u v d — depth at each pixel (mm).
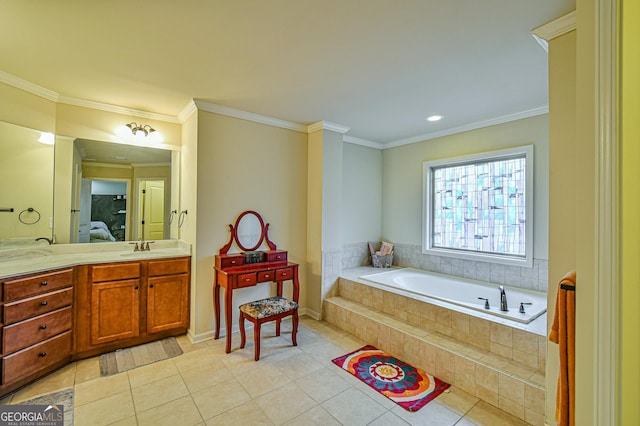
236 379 2246
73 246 2834
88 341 2496
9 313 1973
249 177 3215
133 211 3127
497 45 1879
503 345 2150
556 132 1656
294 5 1522
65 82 2420
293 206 3588
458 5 1517
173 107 3000
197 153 2857
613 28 696
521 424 1803
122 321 2637
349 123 3514
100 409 1890
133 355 2576
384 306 3070
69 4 1498
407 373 2361
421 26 1695
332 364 2484
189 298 2971
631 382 673
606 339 693
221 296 3059
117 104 2902
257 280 2895
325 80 2393
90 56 2018
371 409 1928
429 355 2354
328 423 1802
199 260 2885
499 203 3357
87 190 2881
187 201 3123
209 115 2932
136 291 2695
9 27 1687
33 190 2570
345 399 2025
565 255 1618
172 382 2195
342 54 2004
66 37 1795
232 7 1531
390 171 4492
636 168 672
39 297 2158
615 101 690
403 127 3664
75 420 1789
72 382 2170
